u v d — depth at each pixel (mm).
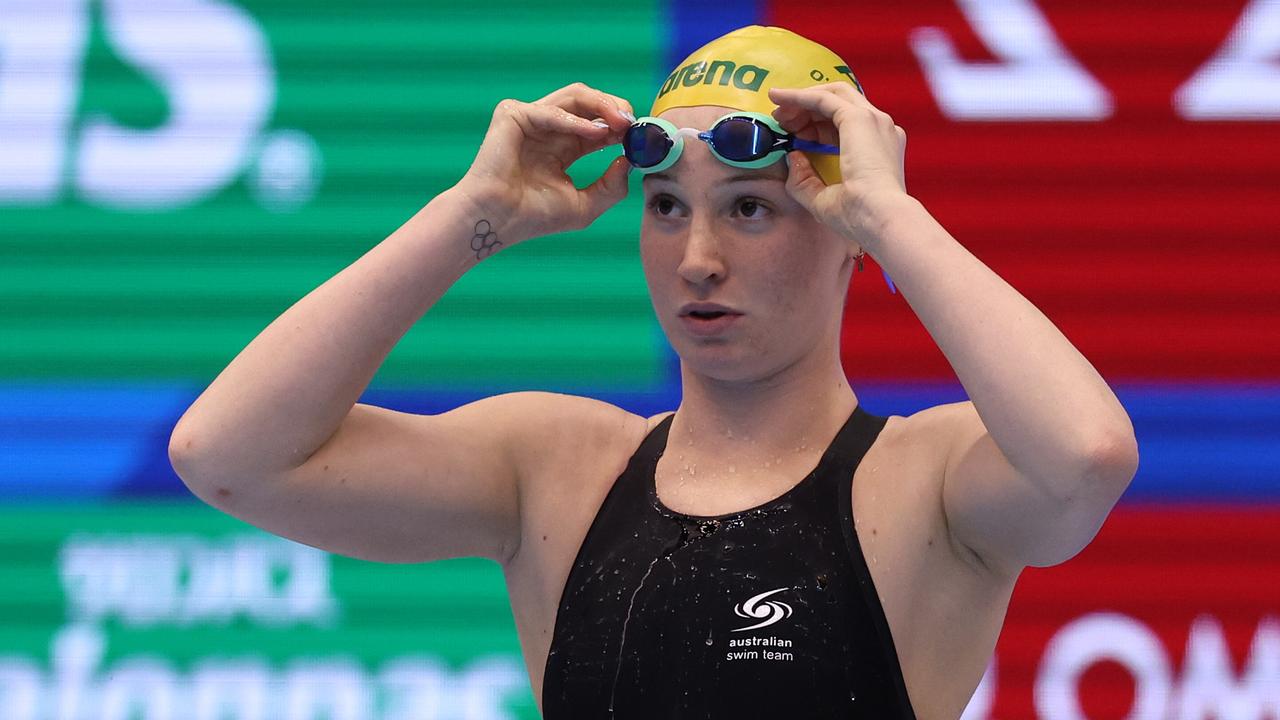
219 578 16531
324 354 8516
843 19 16875
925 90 16797
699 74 8633
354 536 8844
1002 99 16750
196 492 8734
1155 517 16422
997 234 16703
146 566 16531
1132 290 16609
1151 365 16547
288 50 16969
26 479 16625
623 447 9086
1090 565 16422
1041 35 16719
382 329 8641
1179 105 16672
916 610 8211
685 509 8609
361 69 17000
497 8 17078
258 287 16875
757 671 8078
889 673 8078
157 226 16859
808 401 8766
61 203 16859
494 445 9086
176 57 16922
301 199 16891
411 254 8680
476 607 16547
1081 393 7488
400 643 16484
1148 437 16500
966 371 7738
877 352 16578
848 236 8234
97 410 16734
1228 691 16219
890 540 8250
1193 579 16344
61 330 16797
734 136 8219
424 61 17016
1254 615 16281
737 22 16984
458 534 9000
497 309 16719
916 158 16750
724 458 8734
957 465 8125
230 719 16375
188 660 16422
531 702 16438
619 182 9195
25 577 16516
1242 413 16469
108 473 16656
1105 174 16703
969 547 8297
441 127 16969
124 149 16859
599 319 16719
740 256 8359
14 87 16844
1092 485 7414
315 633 16500
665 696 8180
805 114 8445
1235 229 16594
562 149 9078
